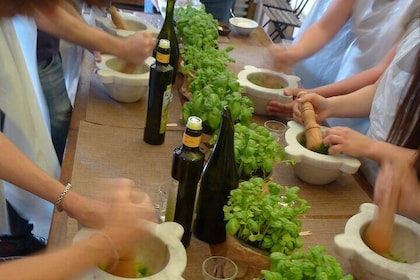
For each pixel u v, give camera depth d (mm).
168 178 1229
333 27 1862
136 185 1181
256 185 967
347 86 1658
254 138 1112
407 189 1055
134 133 1395
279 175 1326
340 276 794
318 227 1159
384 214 1006
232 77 1352
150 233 902
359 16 1882
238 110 1224
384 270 928
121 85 1473
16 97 1494
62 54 2039
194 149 976
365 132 1682
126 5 2939
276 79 1632
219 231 1038
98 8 1081
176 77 1696
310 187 1304
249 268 939
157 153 1323
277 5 3510
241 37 2127
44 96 1816
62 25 1533
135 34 1622
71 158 1234
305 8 3807
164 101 1296
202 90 1273
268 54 1861
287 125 1419
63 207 1014
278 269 798
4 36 1421
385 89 1447
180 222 1014
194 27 1652
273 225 884
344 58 2055
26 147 1569
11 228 1664
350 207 1250
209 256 1023
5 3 905
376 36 1837
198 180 989
